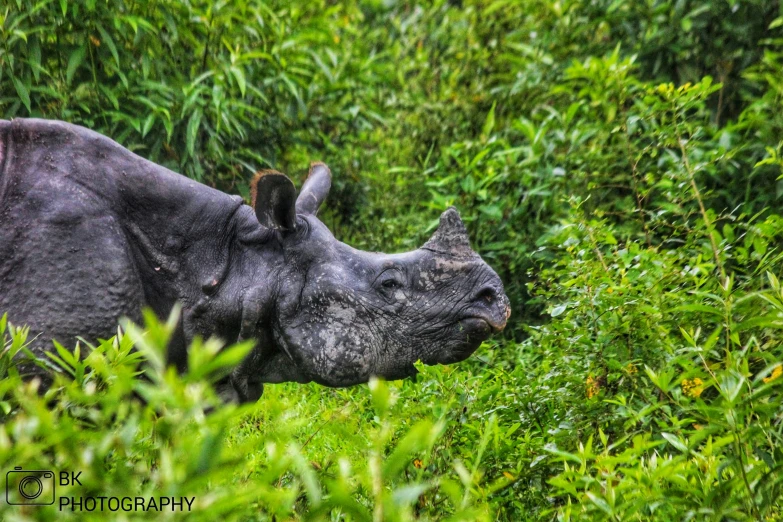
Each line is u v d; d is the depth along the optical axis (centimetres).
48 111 2377
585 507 1191
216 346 869
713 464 1204
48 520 820
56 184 1532
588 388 1634
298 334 1596
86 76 2433
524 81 3016
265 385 2022
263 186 1577
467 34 3394
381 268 1619
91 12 2355
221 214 1639
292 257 1620
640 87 2505
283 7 2892
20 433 851
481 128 3106
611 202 2558
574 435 1541
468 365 2048
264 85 2689
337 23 3269
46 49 2378
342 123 2936
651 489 1159
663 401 1545
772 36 2762
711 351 1420
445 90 3216
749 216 2420
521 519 1428
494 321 1611
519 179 2573
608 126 2527
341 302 1596
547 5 3109
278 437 952
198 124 2367
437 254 1633
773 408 1205
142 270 1602
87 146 1585
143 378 1563
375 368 1603
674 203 2077
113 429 1026
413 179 2898
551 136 2711
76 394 946
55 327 1463
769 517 1202
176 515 830
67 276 1488
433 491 1316
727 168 2420
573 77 2581
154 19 2478
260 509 1068
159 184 1619
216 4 2558
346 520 1189
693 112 2803
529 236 2494
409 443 853
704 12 2797
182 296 1617
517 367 1753
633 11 2925
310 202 1736
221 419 852
